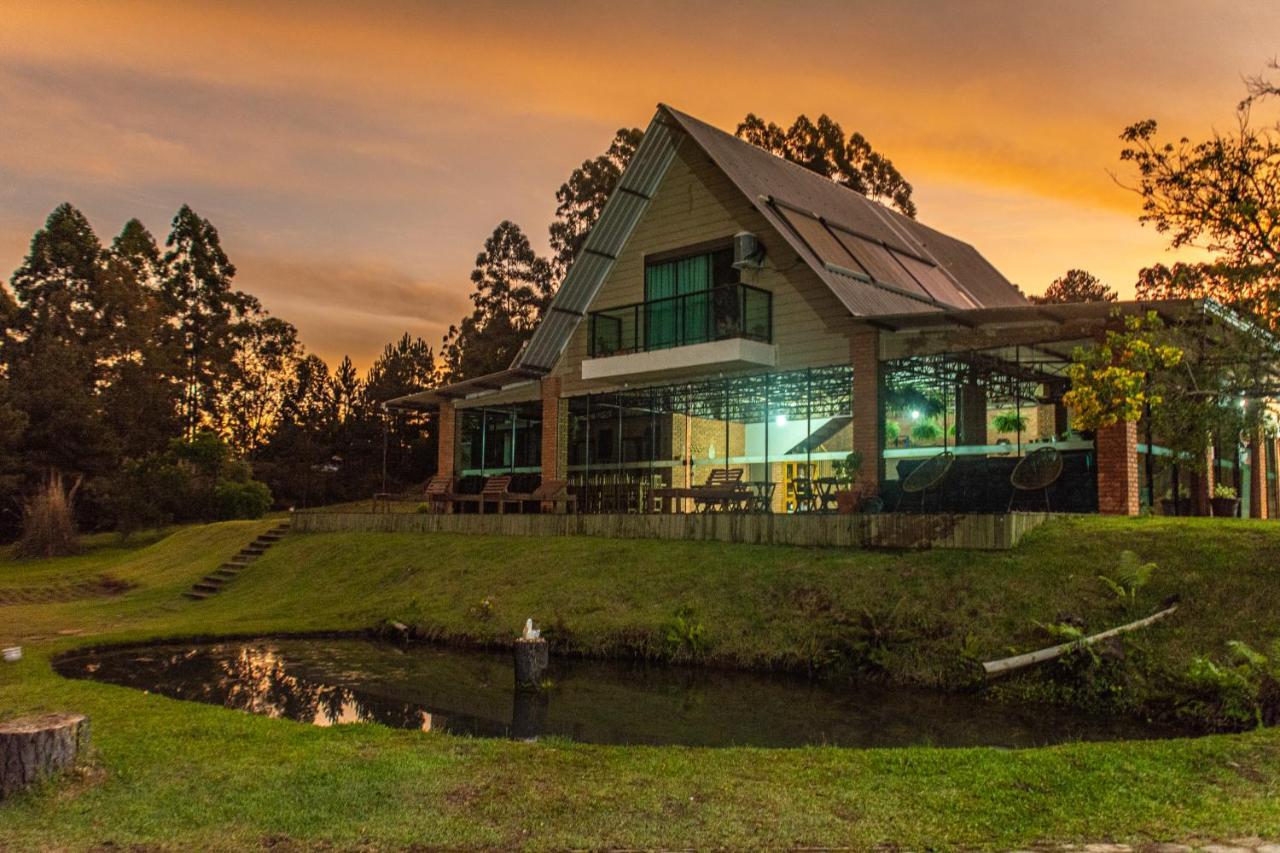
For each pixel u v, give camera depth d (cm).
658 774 599
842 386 1981
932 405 1986
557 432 2345
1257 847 470
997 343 1563
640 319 2175
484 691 1081
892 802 539
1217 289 1166
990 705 959
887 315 1616
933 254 2531
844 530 1396
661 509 2180
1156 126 1190
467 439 2827
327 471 5069
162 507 3862
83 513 4491
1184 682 879
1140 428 1529
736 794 555
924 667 1057
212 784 576
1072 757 629
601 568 1577
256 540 2545
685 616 1295
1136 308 1361
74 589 2514
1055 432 1955
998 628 1061
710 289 1916
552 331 2333
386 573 1939
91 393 4884
